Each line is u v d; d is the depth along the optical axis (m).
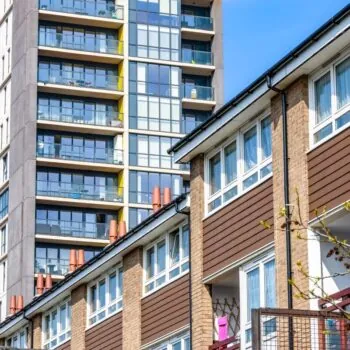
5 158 89.31
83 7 87.44
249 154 32.12
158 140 87.00
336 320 25.73
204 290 34.19
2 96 91.75
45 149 84.12
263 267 30.69
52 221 83.31
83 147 85.25
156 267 39.28
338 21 26.39
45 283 68.50
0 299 86.50
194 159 35.06
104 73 87.62
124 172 85.19
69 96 86.12
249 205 31.59
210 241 33.78
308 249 28.22
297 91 29.20
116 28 88.75
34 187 83.06
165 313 37.75
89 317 45.44
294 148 29.20
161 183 86.06
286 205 28.33
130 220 84.31
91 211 84.75
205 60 90.62
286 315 24.72
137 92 87.25
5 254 86.25
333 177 27.52
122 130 86.06
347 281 28.31
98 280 44.94
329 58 27.98
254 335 24.53
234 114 31.67
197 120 89.88
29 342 51.91
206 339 33.97
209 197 34.31
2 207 88.56
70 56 86.62
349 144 26.97
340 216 27.45
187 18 91.75
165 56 88.88
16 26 89.44
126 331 40.72
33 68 85.31
